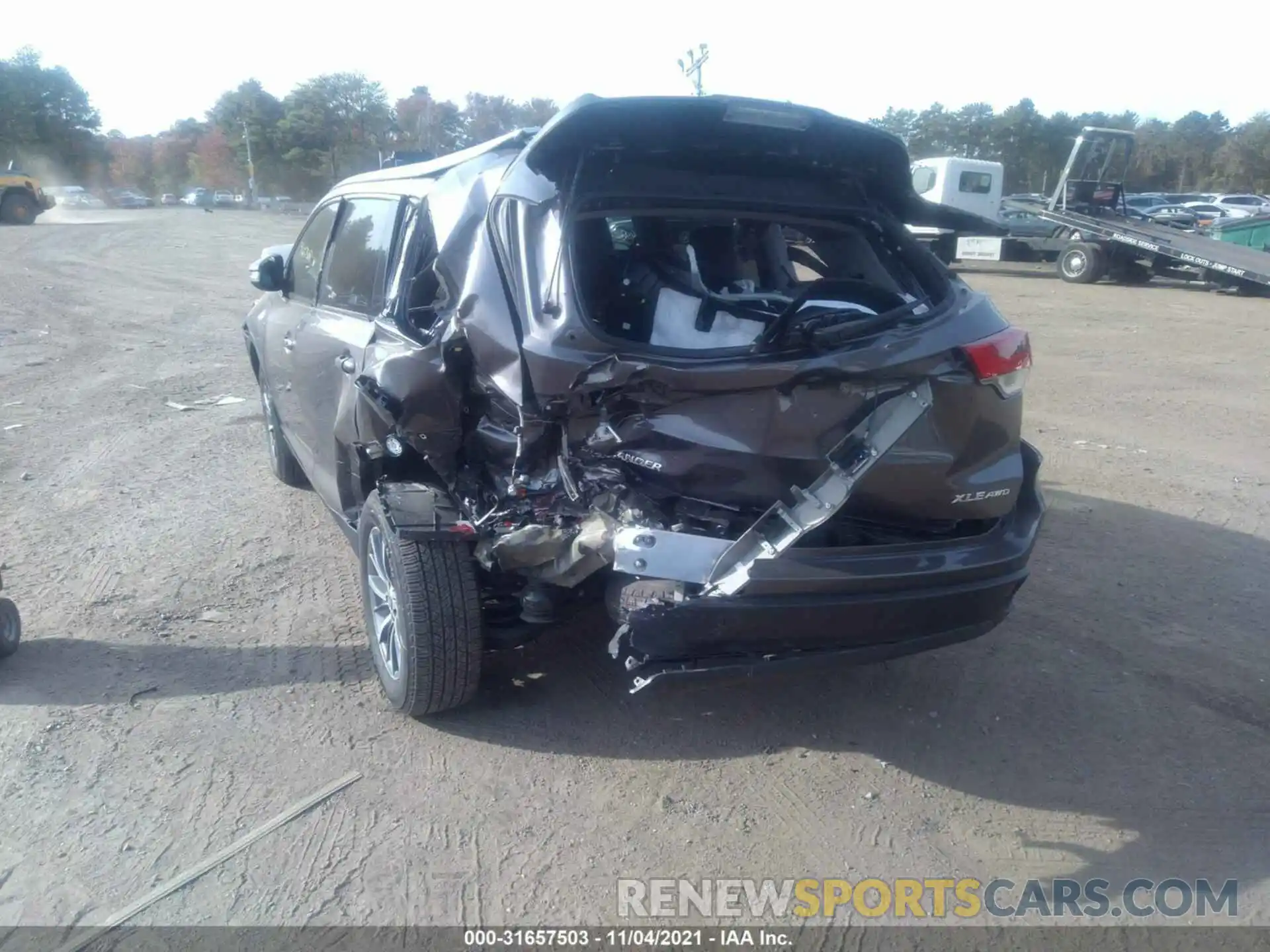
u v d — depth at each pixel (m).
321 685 4.37
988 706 4.29
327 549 5.88
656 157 3.79
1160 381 11.27
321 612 5.05
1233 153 79.69
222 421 8.91
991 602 3.63
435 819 3.50
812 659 3.47
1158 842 3.45
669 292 3.77
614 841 3.42
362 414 4.16
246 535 6.10
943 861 3.35
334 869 3.25
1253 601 5.34
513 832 3.45
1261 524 6.55
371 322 4.50
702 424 3.33
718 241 4.36
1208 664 4.66
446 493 4.00
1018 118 75.69
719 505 3.44
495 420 3.84
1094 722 4.17
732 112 3.50
